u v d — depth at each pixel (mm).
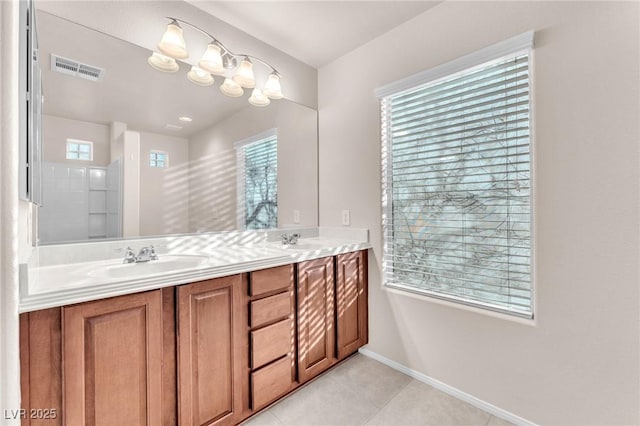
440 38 1767
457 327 1705
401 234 2033
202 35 1843
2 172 715
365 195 2207
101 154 1501
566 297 1336
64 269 1308
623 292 1198
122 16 1555
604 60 1235
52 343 938
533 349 1432
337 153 2408
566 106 1330
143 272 1436
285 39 2148
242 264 1430
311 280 1782
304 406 1622
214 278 1330
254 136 2137
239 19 1926
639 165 1163
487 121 1618
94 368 1009
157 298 1153
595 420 1264
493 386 1563
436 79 1768
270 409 1598
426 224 1895
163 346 1183
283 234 2301
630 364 1185
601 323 1248
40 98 1311
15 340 731
